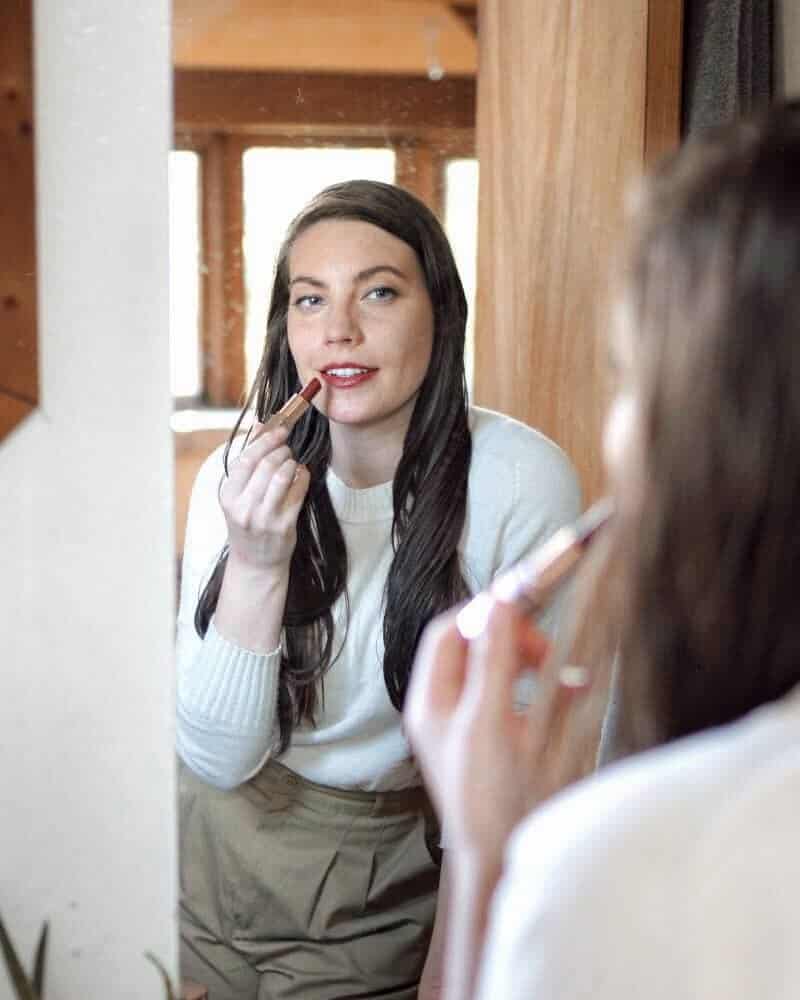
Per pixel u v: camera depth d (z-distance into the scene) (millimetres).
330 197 1072
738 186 501
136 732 1037
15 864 1038
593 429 1170
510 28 1113
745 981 439
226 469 1056
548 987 460
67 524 999
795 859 444
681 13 1194
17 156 938
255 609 1086
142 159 970
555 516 1167
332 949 1142
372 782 1133
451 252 1120
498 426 1154
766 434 488
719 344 494
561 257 1153
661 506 515
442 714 644
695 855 453
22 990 1004
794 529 493
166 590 1021
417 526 1128
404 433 1132
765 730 481
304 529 1097
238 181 1038
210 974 1100
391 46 1084
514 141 1131
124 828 1051
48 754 1027
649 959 447
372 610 1125
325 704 1111
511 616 645
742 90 1232
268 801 1110
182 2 1000
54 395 981
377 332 1102
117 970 1071
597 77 1149
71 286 971
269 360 1072
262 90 1033
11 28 925
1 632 1005
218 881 1094
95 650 1021
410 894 1154
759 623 507
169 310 989
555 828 481
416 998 1169
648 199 534
